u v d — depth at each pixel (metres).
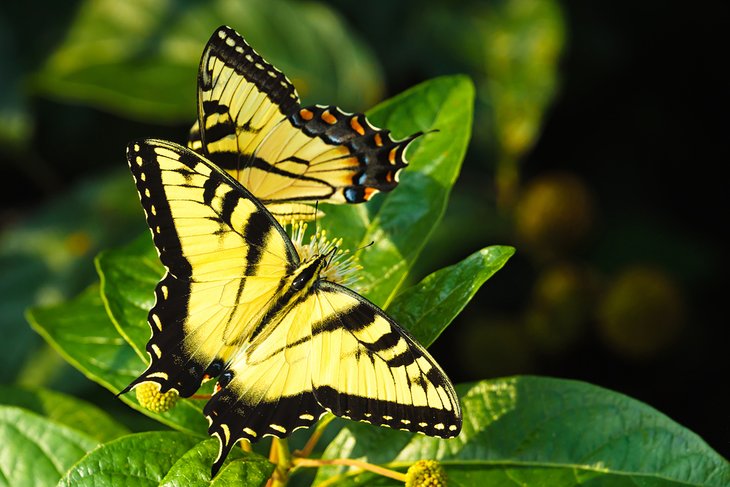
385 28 1.18
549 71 1.14
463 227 1.14
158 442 0.95
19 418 1.00
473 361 1.15
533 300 1.16
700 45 1.23
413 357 0.94
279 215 0.98
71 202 1.16
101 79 1.15
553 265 1.17
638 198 1.23
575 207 1.15
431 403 0.94
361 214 1.00
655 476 0.96
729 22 1.22
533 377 0.98
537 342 1.15
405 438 0.98
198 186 0.95
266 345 0.95
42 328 1.01
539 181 1.17
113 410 1.08
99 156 1.20
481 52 1.16
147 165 0.95
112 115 1.19
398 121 1.00
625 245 1.18
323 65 1.16
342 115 0.97
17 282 1.13
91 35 1.16
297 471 0.99
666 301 1.14
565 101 1.23
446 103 1.00
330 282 0.95
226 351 0.95
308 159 0.97
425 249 1.13
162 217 0.95
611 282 1.16
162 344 0.95
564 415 0.97
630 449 0.97
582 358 1.16
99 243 1.14
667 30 1.23
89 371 1.00
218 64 0.95
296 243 0.97
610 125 1.25
